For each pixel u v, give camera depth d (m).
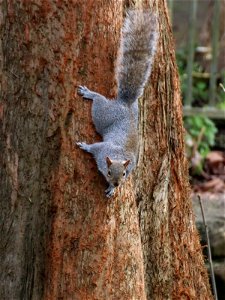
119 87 8.30
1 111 8.27
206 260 13.37
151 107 9.66
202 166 17.77
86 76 8.02
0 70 8.16
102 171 8.03
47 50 7.94
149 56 8.47
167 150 9.85
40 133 8.16
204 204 14.73
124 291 8.49
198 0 22.92
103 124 8.13
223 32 21.45
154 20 8.58
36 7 7.86
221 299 13.36
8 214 8.50
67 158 8.10
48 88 8.02
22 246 8.55
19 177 8.34
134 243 8.55
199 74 20.73
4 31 8.05
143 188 9.75
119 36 8.16
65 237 8.21
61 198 8.16
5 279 8.68
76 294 8.30
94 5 7.91
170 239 10.07
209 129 18.61
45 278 8.47
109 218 8.22
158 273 10.04
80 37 7.92
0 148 8.38
